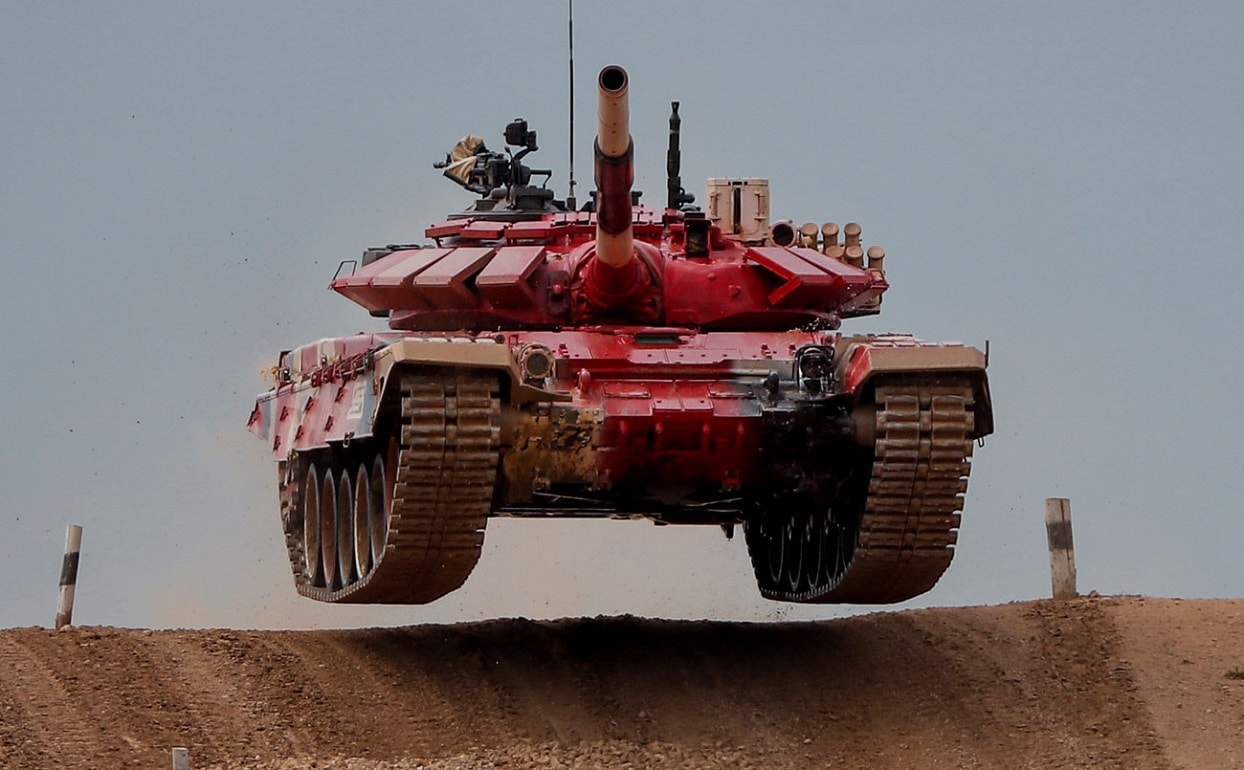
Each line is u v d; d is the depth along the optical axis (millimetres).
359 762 58188
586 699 68438
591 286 78125
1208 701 65188
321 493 83688
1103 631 74188
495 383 67125
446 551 69375
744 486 73625
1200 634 73188
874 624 78812
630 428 70312
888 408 68562
